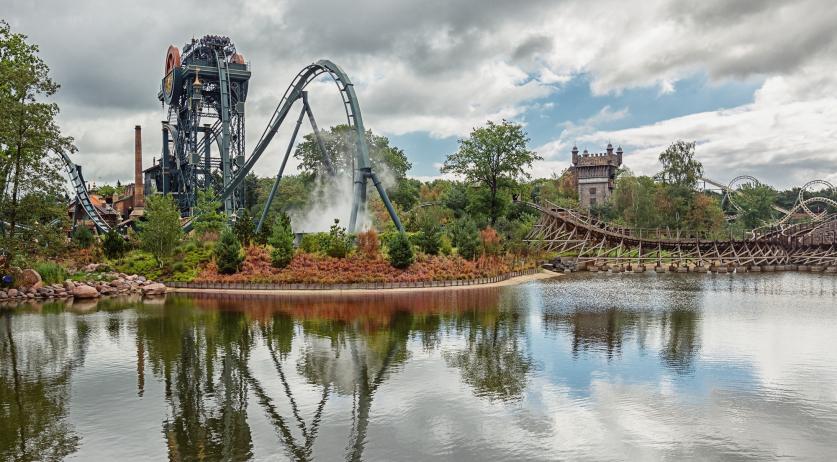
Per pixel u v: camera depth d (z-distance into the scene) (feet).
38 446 55.67
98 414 64.80
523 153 326.03
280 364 86.17
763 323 119.44
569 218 322.96
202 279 203.21
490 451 53.83
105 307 153.07
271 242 211.61
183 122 392.27
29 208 175.63
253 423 61.67
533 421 61.36
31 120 171.01
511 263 252.83
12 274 177.06
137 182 418.51
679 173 426.51
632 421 61.16
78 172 351.25
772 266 294.66
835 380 75.82
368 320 124.57
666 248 314.76
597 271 283.59
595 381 75.82
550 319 124.98
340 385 75.00
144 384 76.48
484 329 112.78
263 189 471.62
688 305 148.56
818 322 120.57
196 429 60.08
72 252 236.63
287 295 176.35
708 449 54.13
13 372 83.15
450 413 64.03
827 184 525.34
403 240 203.41
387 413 64.39
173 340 104.83
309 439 57.16
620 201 440.45
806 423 60.44
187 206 382.01
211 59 379.14
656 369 81.46
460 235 236.02
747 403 66.74
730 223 507.30
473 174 330.95
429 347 96.58
